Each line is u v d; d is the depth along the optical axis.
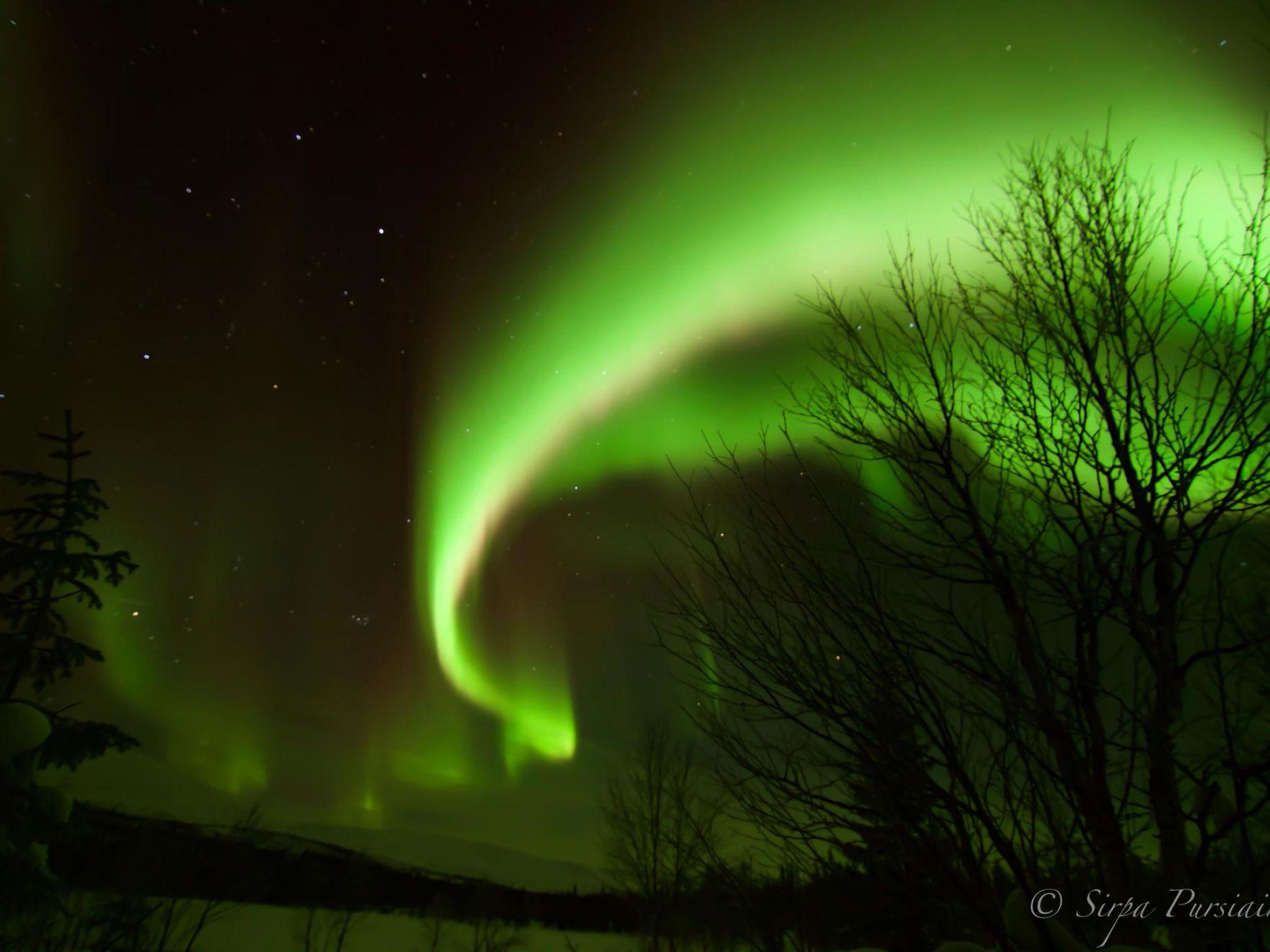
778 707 2.79
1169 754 2.69
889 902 2.87
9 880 6.54
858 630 2.79
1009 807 2.70
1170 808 2.64
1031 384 3.20
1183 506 2.84
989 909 2.63
